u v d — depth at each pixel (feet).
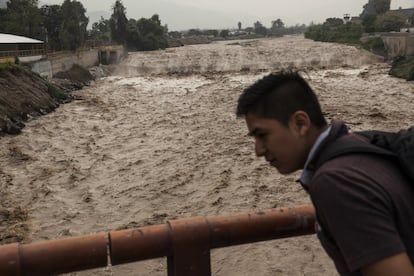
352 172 5.13
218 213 40.22
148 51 264.52
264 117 5.88
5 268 6.66
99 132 76.13
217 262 31.07
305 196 42.57
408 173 5.23
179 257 7.47
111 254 7.14
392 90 108.06
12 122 78.38
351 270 4.94
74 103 109.09
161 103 104.99
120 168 54.95
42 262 6.84
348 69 161.07
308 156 5.80
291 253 31.40
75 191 47.47
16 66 106.01
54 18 211.20
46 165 57.00
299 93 5.84
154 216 40.37
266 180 47.44
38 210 42.70
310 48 216.95
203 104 100.48
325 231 5.57
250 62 191.93
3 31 182.50
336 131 5.68
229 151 59.62
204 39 422.82
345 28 291.99
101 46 226.38
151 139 69.51
